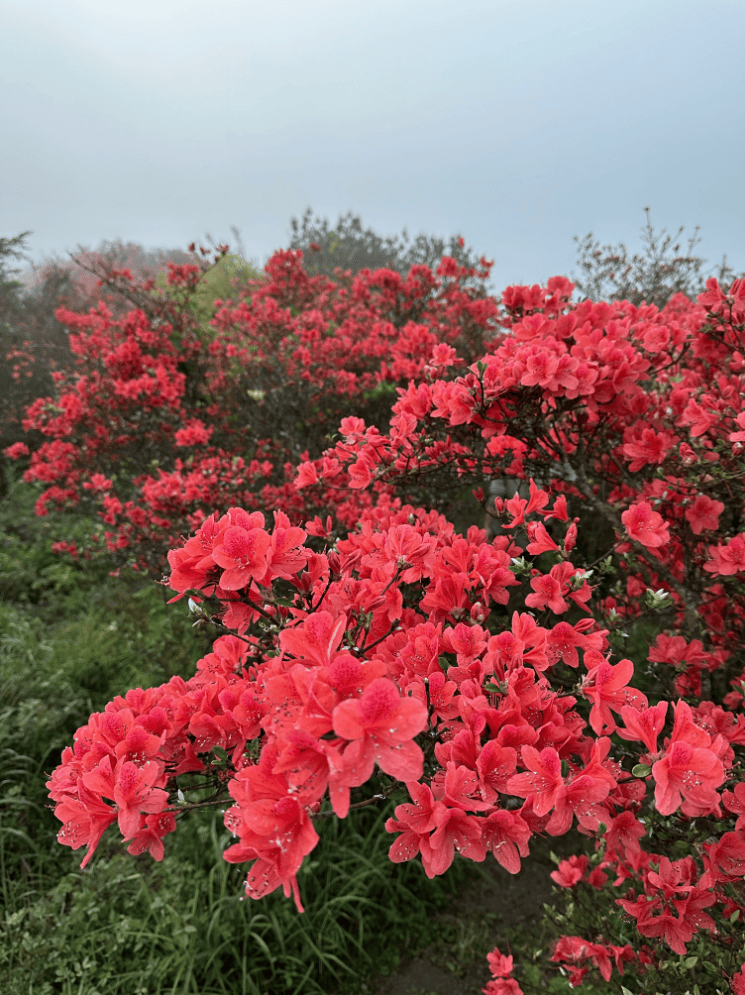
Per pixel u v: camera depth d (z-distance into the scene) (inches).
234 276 335.9
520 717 47.1
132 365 220.1
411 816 40.3
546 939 111.3
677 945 60.6
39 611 225.0
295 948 107.0
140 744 49.1
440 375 98.3
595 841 87.7
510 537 78.7
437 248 388.8
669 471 96.7
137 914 112.2
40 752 144.3
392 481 94.5
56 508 239.8
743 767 65.6
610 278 230.8
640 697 47.9
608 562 85.0
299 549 53.0
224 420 239.0
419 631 54.9
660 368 101.2
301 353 208.8
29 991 96.7
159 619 205.3
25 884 116.6
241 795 36.4
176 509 169.2
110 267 276.4
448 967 109.6
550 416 91.0
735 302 89.1
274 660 45.9
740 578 86.2
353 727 33.6
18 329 389.7
